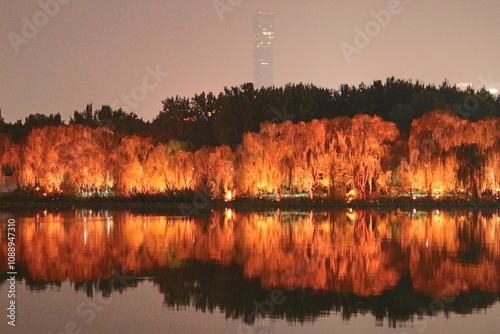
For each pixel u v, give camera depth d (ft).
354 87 394.52
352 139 246.88
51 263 120.78
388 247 136.98
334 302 92.73
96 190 278.87
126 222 194.29
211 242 146.72
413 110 334.24
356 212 224.53
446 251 131.23
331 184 250.16
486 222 186.50
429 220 192.75
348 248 136.46
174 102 472.44
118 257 126.93
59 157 274.98
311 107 361.30
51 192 276.62
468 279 105.19
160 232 166.91
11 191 312.29
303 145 249.55
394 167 244.42
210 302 93.66
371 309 89.45
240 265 118.32
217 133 367.04
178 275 110.22
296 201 247.91
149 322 84.33
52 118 468.34
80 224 188.14
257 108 358.02
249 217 210.38
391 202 242.17
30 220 201.57
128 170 267.59
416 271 111.45
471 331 79.92
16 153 286.25
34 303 93.04
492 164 237.25
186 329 81.71
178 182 271.08
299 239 150.71
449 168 234.99
